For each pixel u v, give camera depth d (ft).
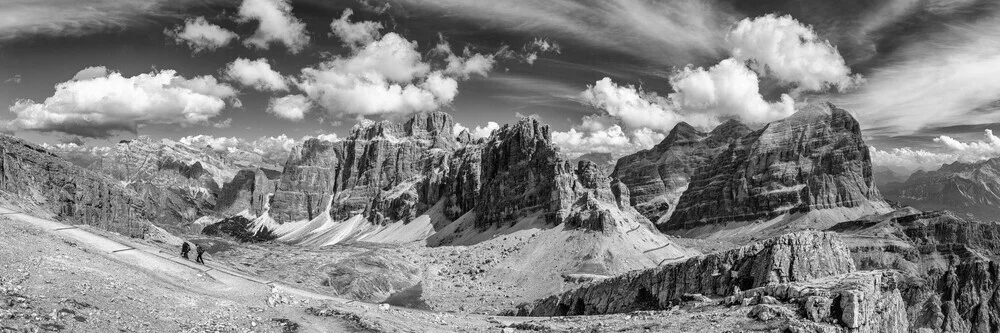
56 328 183.83
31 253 248.93
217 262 428.97
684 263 420.36
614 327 290.76
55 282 223.10
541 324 307.99
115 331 195.62
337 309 269.44
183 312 231.71
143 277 264.52
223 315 239.09
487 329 294.05
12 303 191.62
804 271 351.46
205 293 271.49
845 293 266.16
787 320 262.67
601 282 488.02
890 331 308.40
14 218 314.35
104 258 277.85
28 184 502.79
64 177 556.92
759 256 372.38
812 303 267.18
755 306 282.56
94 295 220.84
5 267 224.12
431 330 274.77
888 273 338.13
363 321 254.27
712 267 396.78
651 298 429.79
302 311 263.90
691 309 323.98
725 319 280.31
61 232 311.06
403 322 278.46
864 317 268.41
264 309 258.57
